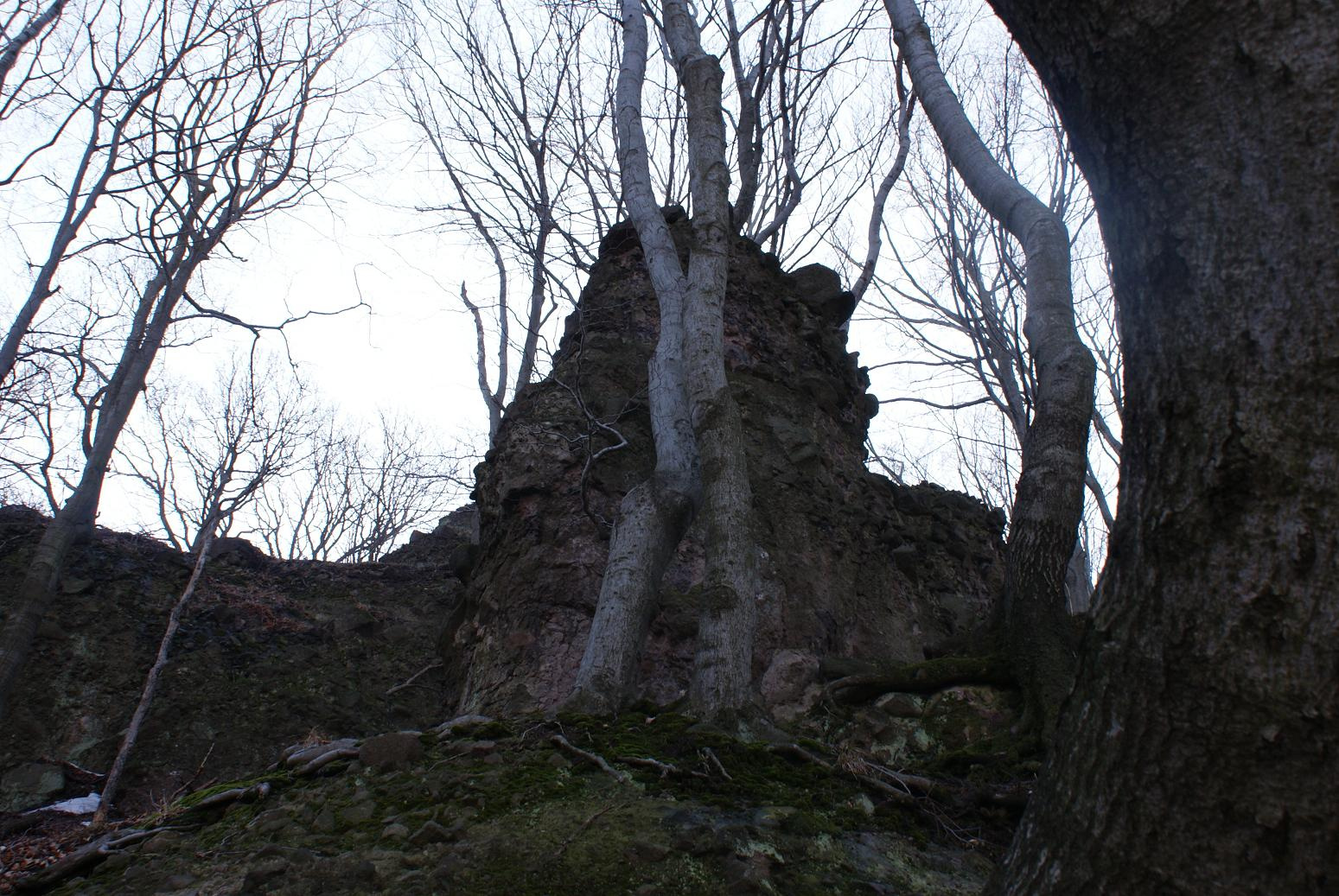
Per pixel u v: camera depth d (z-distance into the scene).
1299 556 1.45
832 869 3.04
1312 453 1.46
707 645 4.11
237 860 3.04
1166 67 1.69
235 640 10.06
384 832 3.08
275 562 11.80
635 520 4.61
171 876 2.98
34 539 10.13
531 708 5.23
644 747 3.67
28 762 8.13
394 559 13.69
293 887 2.81
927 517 8.26
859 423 8.46
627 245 8.18
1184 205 1.68
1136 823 1.61
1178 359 1.67
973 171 5.61
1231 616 1.52
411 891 2.76
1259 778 1.46
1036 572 4.70
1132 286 1.80
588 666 4.20
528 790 3.34
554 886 2.78
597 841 3.00
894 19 6.15
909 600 7.10
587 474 5.43
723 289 5.11
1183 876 1.53
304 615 10.87
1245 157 1.60
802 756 3.76
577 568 5.87
